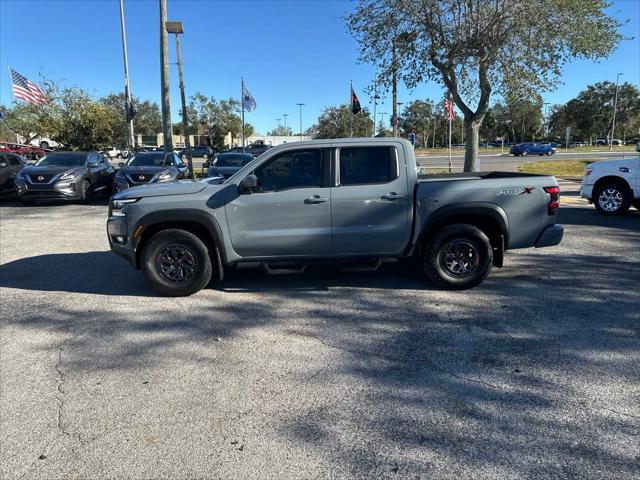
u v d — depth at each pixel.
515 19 14.16
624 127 85.06
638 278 6.41
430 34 15.59
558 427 3.17
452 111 24.33
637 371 3.90
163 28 19.00
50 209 14.15
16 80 26.27
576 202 14.09
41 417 3.38
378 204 5.80
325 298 5.82
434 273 5.93
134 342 4.61
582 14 14.41
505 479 2.70
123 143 31.25
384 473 2.77
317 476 2.75
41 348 4.49
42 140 47.00
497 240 6.04
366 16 15.89
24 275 7.05
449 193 5.79
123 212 5.82
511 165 32.06
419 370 3.99
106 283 6.61
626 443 3.00
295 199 5.75
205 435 3.15
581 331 4.71
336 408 3.44
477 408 3.41
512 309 5.34
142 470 2.83
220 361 4.20
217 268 6.13
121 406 3.50
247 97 30.98
